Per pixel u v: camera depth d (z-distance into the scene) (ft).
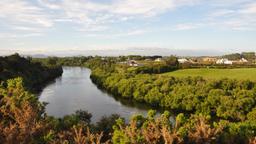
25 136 83.05
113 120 153.79
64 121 144.25
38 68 547.08
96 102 335.88
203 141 98.84
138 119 115.14
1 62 406.62
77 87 455.22
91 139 83.87
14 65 442.09
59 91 404.98
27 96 166.50
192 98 316.40
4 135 81.00
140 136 96.63
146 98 354.13
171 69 529.86
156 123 102.17
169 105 329.31
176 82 386.52
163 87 356.18
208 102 303.89
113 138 104.53
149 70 513.04
